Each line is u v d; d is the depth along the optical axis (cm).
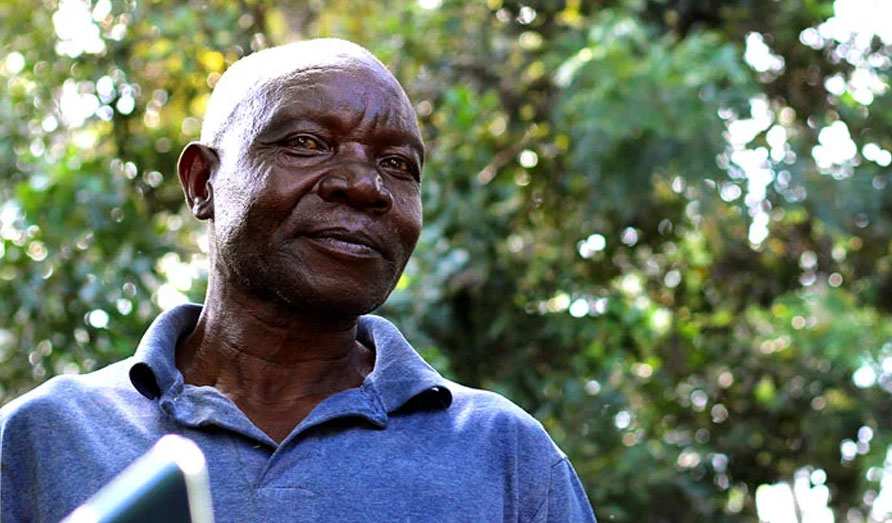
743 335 923
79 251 751
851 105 899
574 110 778
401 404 281
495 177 849
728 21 903
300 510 264
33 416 277
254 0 850
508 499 280
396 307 744
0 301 746
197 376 289
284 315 283
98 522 158
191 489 161
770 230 931
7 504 272
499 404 292
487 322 810
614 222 862
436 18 843
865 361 877
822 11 888
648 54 796
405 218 282
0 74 845
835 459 919
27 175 813
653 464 825
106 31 836
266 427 282
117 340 745
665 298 923
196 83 846
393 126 282
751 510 930
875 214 873
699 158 782
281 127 280
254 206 278
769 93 923
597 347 839
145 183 832
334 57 286
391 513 267
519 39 877
